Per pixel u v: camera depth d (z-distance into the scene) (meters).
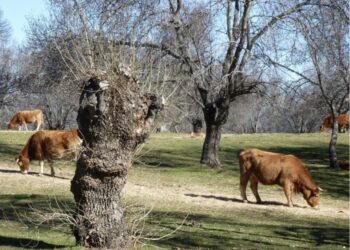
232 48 30.84
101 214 10.12
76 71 10.67
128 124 10.08
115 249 10.17
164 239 13.64
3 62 75.19
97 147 10.06
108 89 10.04
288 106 32.84
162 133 56.06
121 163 10.12
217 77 31.36
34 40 29.77
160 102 10.45
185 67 29.73
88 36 10.95
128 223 10.59
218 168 32.03
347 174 31.25
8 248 10.71
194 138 48.38
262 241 14.59
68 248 10.03
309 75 33.69
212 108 32.12
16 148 36.00
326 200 24.28
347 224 18.44
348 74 31.27
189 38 29.64
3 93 74.81
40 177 24.08
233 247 13.47
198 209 19.69
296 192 21.58
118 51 10.73
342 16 29.59
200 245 13.37
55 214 10.69
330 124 57.81
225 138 49.22
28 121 49.16
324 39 29.95
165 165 32.34
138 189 23.22
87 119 10.12
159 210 18.64
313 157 38.53
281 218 18.94
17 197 19.66
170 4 29.06
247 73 30.64
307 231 16.64
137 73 10.41
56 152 23.77
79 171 10.20
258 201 21.91
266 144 44.91
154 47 15.43
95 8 21.47
